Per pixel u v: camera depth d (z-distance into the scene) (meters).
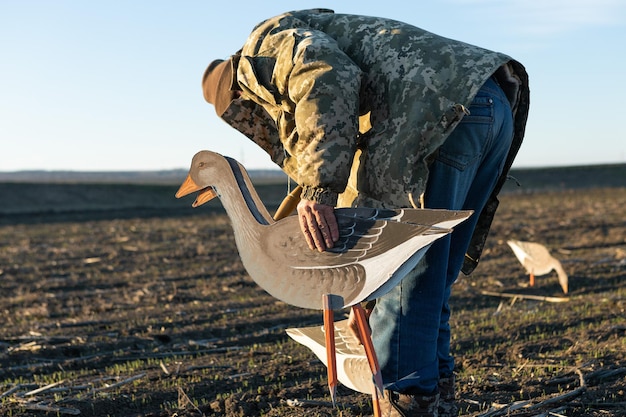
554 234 17.25
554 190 55.00
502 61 2.73
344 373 3.01
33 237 22.03
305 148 2.59
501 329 6.88
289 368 5.64
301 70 2.64
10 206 52.38
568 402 4.30
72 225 27.34
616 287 9.50
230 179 2.80
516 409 4.17
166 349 6.90
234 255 15.39
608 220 20.77
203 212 35.31
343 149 2.56
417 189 2.66
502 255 13.73
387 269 2.44
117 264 14.48
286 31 2.85
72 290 11.51
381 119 2.74
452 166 2.75
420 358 2.87
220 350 6.71
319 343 3.10
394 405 2.90
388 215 2.52
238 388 5.23
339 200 2.99
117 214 34.34
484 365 5.50
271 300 9.58
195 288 11.15
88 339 7.45
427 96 2.65
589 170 80.00
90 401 4.91
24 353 6.83
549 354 5.77
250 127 3.10
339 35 2.89
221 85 3.14
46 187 59.44
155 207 41.94
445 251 2.86
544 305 8.30
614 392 4.52
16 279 12.77
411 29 2.83
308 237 2.59
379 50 2.79
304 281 2.62
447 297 3.20
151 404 4.96
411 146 2.65
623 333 6.38
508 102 2.97
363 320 2.62
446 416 3.22
